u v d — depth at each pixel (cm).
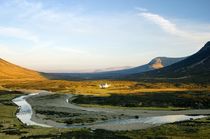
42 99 17638
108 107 13638
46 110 12281
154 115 11044
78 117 10250
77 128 7494
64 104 14938
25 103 15562
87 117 10231
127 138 5897
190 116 10781
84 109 12838
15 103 15438
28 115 10788
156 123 8825
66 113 11312
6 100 16862
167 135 6288
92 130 6900
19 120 9200
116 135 6178
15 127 7488
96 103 15100
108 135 6131
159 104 14400
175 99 15088
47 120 9588
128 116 10606
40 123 8962
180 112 11969
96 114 11075
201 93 17675
